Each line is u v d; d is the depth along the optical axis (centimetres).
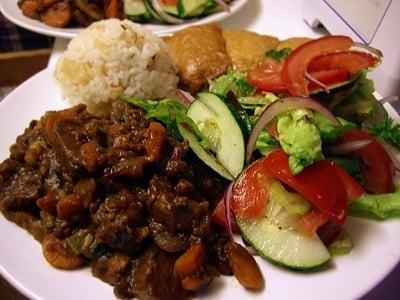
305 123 21
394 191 22
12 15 38
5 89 42
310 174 20
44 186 22
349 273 19
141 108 24
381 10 28
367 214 21
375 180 22
